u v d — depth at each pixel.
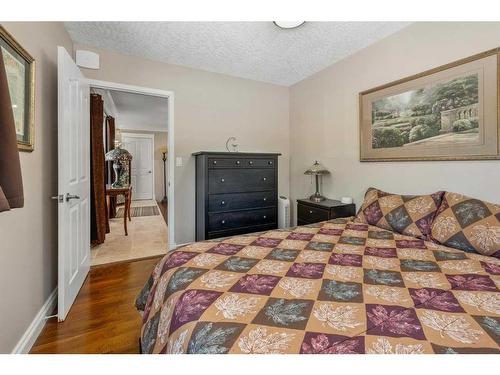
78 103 2.15
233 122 3.60
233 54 2.88
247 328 0.79
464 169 1.94
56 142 2.05
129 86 2.90
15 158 1.05
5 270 1.28
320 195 3.20
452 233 1.62
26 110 1.51
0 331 1.24
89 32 2.41
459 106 1.94
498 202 1.77
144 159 8.23
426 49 2.16
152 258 3.03
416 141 2.24
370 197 2.31
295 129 3.89
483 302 0.95
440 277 1.17
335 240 1.73
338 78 3.07
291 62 3.10
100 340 1.57
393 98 2.42
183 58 2.99
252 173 3.16
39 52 1.73
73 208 2.02
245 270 1.23
